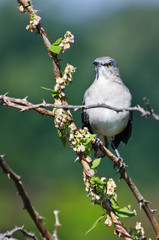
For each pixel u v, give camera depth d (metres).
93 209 8.78
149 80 28.98
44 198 11.84
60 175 19.56
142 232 3.44
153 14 32.81
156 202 18.86
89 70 27.91
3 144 21.56
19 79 27.33
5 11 30.00
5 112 21.97
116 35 32.03
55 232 3.13
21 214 10.84
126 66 30.41
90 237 8.12
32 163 20.94
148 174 21.27
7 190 14.23
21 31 29.14
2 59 28.39
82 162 3.54
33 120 21.83
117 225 3.40
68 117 3.59
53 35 30.61
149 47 31.25
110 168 17.89
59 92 3.63
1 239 2.84
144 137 22.02
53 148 21.00
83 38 30.77
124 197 12.17
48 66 27.41
